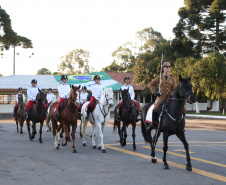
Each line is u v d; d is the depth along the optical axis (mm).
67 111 9961
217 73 33031
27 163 8031
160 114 7684
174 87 8047
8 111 39344
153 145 8250
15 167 7543
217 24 40656
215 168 7496
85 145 11375
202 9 41906
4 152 9695
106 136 14555
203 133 16391
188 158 7270
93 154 9500
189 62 33938
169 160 8516
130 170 7246
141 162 8242
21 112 15375
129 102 10461
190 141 12906
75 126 10125
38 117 12281
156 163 8102
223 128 19547
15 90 39344
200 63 32500
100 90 10758
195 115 34531
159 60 39312
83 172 7031
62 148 10727
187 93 6867
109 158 8820
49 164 7934
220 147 11055
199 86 33438
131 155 9328
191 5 40781
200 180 6328
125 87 11844
